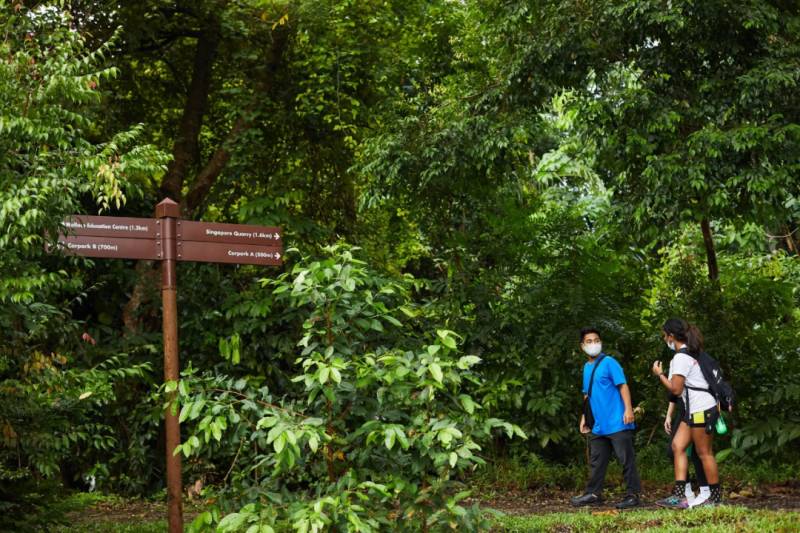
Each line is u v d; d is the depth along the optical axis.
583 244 11.61
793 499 9.10
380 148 11.28
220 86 13.95
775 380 10.91
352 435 5.39
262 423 5.07
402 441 5.06
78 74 6.60
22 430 7.05
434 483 5.26
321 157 13.45
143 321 12.12
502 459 11.27
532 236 11.66
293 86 13.00
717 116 9.81
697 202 9.69
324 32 12.54
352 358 5.63
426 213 12.31
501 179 11.65
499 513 5.48
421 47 13.27
